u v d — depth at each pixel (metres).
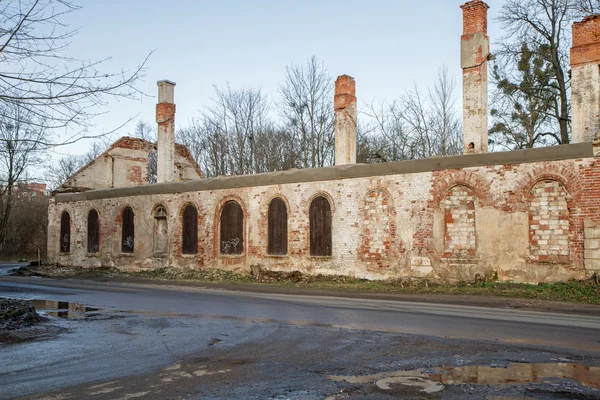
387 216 19.83
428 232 18.77
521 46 30.69
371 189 20.27
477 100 20.17
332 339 8.91
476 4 20.42
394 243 19.55
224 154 46.78
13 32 8.19
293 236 22.34
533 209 16.75
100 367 7.35
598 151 15.60
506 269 17.09
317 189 21.72
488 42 20.75
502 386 6.12
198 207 25.92
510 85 31.72
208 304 14.34
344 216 20.91
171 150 31.31
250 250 23.73
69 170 62.47
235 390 6.14
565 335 8.98
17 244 52.66
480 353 7.70
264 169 44.22
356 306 13.48
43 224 53.03
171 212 27.14
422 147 39.69
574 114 18.91
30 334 9.93
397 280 19.00
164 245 27.88
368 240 20.23
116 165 34.53
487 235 17.52
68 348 8.65
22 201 49.28
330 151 41.25
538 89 30.95
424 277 18.72
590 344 8.23
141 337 9.52
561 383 6.19
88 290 19.30
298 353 7.94
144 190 28.41
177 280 23.45
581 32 18.95
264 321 11.04
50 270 30.77
